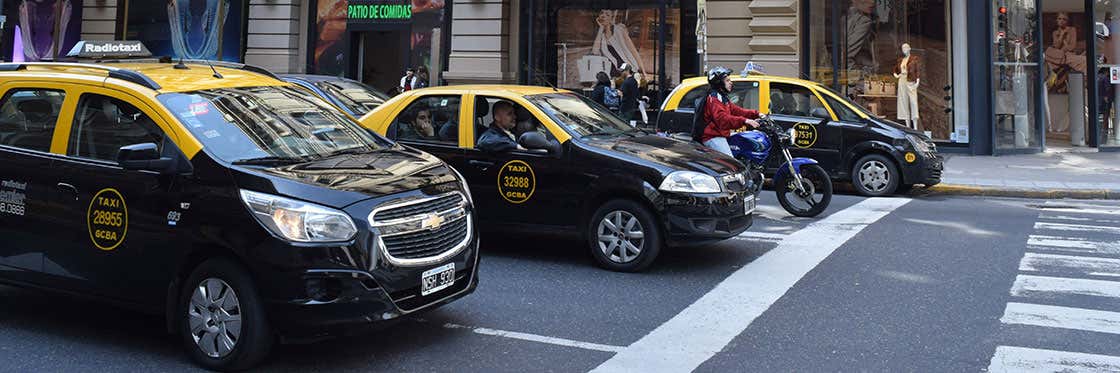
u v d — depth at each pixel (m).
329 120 6.15
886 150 12.67
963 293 6.82
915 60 18.64
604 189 7.50
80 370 5.06
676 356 5.34
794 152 13.25
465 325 5.98
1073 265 7.79
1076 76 19.69
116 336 5.71
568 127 7.90
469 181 8.09
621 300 6.66
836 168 13.04
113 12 24.20
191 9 23.52
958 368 5.10
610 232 7.63
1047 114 20.42
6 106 5.88
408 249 5.09
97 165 5.39
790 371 5.06
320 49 22.77
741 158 9.91
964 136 18.34
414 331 5.83
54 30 23.67
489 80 20.62
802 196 10.42
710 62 19.19
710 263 7.92
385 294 4.89
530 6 20.64
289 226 4.77
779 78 13.59
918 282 7.19
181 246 5.02
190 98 5.52
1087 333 5.77
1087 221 10.36
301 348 5.44
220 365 4.97
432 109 8.47
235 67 6.86
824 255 8.26
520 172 7.86
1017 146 18.39
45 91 5.77
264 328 4.87
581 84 20.47
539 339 5.67
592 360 5.27
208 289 5.02
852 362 5.22
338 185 5.02
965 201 12.62
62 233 5.45
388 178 5.29
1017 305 6.45
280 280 4.74
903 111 18.75
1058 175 14.88
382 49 22.50
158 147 5.24
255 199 4.86
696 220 7.27
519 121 8.02
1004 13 18.23
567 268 7.75
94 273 5.36
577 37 20.45
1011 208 11.65
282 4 22.56
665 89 19.75
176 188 5.08
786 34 18.56
